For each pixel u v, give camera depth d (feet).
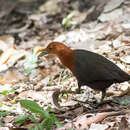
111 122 31.32
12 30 65.41
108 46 46.52
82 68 35.12
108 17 55.67
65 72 43.86
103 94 35.37
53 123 31.73
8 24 67.72
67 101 37.01
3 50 54.90
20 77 45.62
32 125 32.48
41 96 38.73
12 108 36.55
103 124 31.12
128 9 56.29
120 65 41.57
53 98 36.11
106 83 34.65
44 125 30.99
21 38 62.28
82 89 38.70
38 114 34.63
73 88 38.70
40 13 68.28
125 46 45.62
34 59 42.37
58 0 70.08
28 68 42.16
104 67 34.53
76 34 53.52
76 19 62.23
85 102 36.37
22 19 68.03
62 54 36.42
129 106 33.78
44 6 69.67
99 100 36.60
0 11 71.05
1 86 42.06
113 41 46.88
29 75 45.78
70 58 36.04
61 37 54.19
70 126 31.50
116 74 34.06
